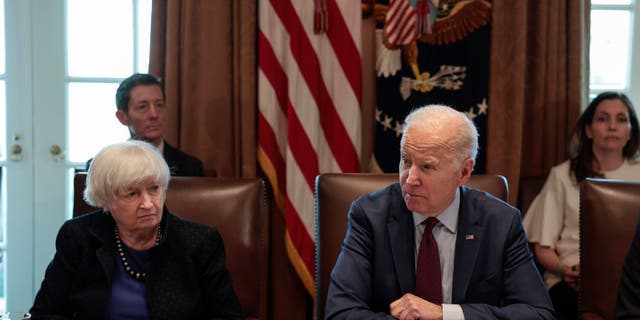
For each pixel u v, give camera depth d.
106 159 1.45
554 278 2.47
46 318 1.51
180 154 2.54
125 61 2.96
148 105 2.40
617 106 2.42
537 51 2.72
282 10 2.64
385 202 1.61
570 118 2.74
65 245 1.57
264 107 2.63
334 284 1.52
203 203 1.84
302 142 2.61
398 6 2.62
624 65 2.96
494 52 2.67
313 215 2.63
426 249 1.51
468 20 2.67
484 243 1.53
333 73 2.64
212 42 2.69
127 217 1.46
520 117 2.67
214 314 1.59
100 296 1.52
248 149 2.71
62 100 2.94
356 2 2.62
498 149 2.69
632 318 1.50
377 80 2.73
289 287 2.79
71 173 2.98
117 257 1.56
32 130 2.95
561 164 2.59
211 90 2.71
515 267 1.51
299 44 2.61
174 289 1.55
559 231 2.53
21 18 2.90
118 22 2.95
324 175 1.86
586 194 1.82
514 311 1.41
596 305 1.76
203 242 1.59
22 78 2.93
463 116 1.45
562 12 2.71
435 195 1.41
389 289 1.53
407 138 1.41
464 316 1.38
